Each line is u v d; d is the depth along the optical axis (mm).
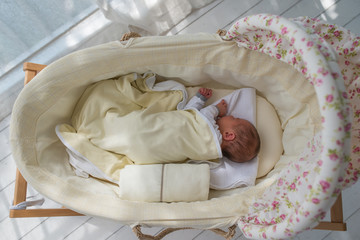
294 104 1264
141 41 1163
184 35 1176
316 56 736
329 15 1727
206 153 1298
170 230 1231
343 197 1581
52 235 1600
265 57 1164
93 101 1285
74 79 1185
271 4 1757
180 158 1321
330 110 700
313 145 997
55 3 1456
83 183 1227
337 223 1127
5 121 1738
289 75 1174
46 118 1219
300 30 783
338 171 703
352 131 944
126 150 1270
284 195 976
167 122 1288
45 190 1128
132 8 1546
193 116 1332
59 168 1234
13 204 1144
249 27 989
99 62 1170
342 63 985
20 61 1618
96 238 1597
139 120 1267
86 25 1646
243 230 1071
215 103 1426
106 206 1135
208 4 1778
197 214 1125
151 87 1362
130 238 1595
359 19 1714
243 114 1408
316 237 1558
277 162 1368
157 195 1214
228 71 1266
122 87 1317
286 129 1351
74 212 1183
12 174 1674
